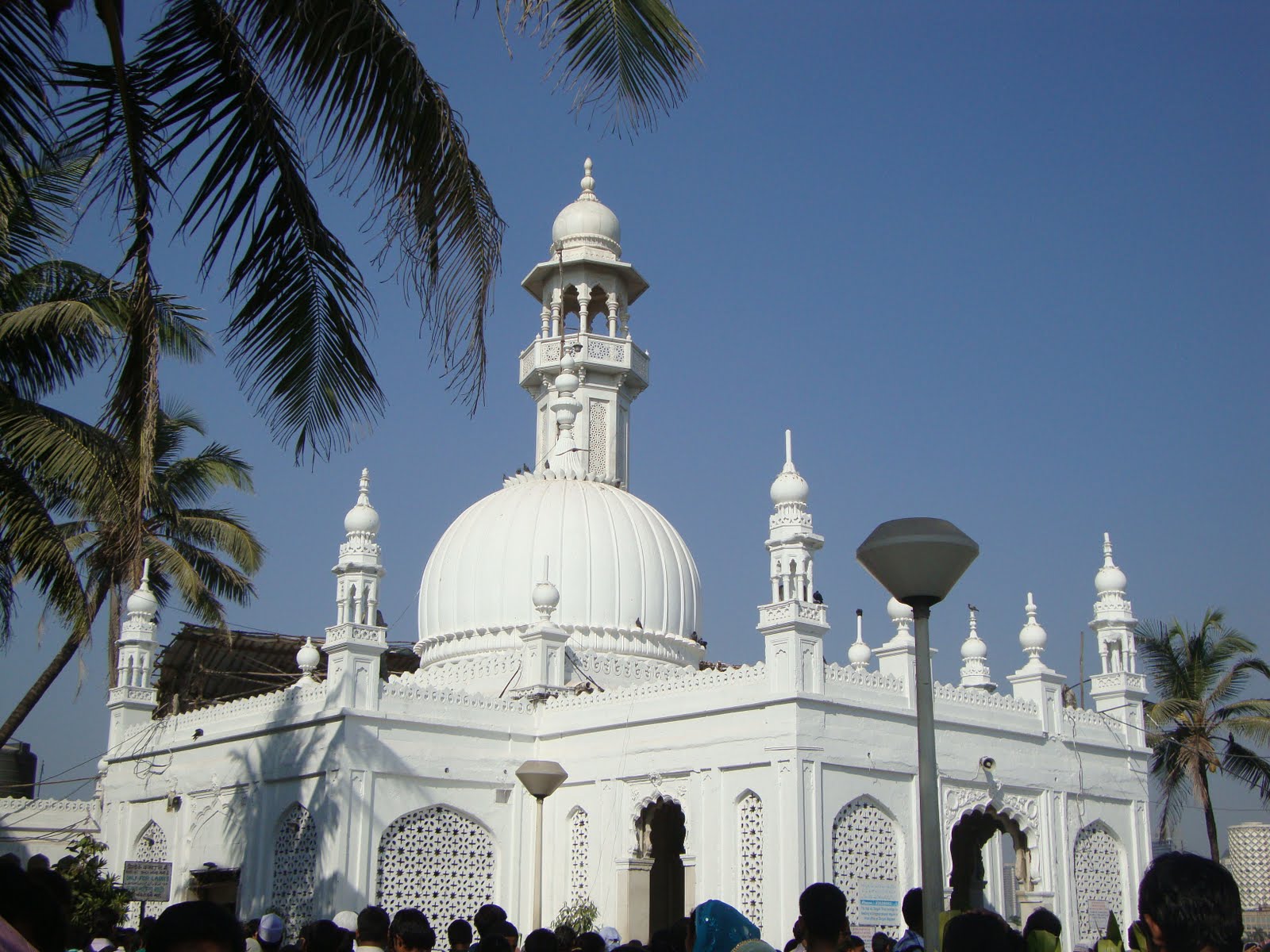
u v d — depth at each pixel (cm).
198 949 617
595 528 3972
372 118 1124
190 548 3409
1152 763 4169
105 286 1923
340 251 1248
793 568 3053
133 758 3831
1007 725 3306
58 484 2078
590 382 4606
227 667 4428
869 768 3006
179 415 3412
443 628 3994
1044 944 1131
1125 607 3700
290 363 1279
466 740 3312
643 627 3909
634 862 3148
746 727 2989
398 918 1108
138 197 1183
